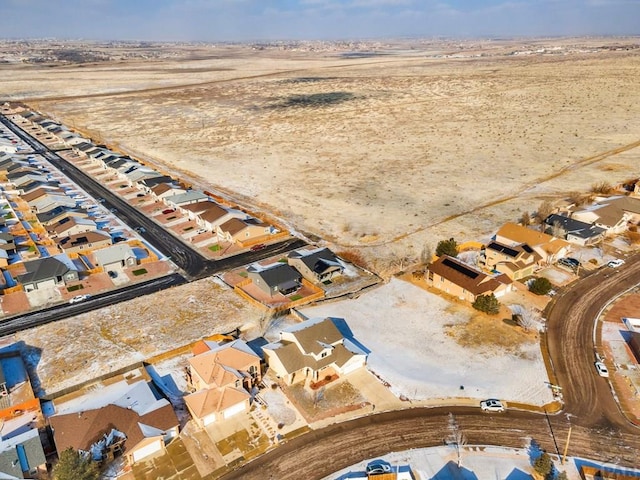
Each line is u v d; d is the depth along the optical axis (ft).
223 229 226.17
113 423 111.65
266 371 137.39
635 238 217.97
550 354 143.54
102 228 238.89
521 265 183.93
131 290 182.19
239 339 149.48
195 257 209.26
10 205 265.34
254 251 214.48
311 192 284.82
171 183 289.12
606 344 147.13
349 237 225.76
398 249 212.84
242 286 183.32
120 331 156.76
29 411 121.80
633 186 272.51
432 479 102.78
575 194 268.00
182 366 140.67
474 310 166.30
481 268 192.95
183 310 168.66
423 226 234.99
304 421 118.83
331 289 182.50
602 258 200.23
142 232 234.99
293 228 237.25
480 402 124.98
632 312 162.91
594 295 173.27
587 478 102.42
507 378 133.90
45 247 217.15
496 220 238.89
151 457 108.37
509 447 111.14
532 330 154.40
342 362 133.80
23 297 176.14
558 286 179.73
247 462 107.24
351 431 115.75
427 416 120.26
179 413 121.80
